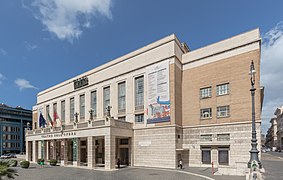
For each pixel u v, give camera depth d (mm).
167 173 25859
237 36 31266
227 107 31000
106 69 43219
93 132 34156
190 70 35406
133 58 38812
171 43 33938
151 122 34562
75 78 50781
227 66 31641
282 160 46625
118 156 37812
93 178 23281
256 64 29109
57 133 42062
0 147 100938
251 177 17484
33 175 26406
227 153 30047
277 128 136125
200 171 27172
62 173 27922
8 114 107562
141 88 37219
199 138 32844
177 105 33438
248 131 28656
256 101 28531
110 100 41594
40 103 63188
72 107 51000
